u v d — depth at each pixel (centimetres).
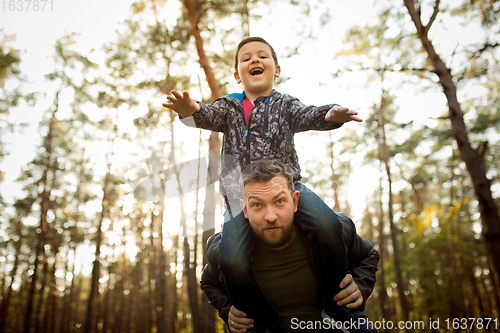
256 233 144
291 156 165
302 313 158
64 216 2238
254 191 140
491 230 766
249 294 142
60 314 2956
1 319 2019
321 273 144
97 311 2033
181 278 2511
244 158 155
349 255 176
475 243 1658
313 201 153
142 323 2277
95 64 1432
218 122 158
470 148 820
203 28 944
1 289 2422
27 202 1867
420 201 2320
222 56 976
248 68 167
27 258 2316
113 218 2372
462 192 2238
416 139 1603
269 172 140
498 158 1838
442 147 1970
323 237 140
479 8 805
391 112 1577
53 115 1647
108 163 1728
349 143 1841
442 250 1354
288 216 141
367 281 171
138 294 2367
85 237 2328
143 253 2544
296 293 155
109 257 2514
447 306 1211
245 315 156
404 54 970
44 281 2081
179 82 1180
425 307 1247
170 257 2180
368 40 1016
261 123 157
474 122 1440
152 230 2133
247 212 146
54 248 2147
